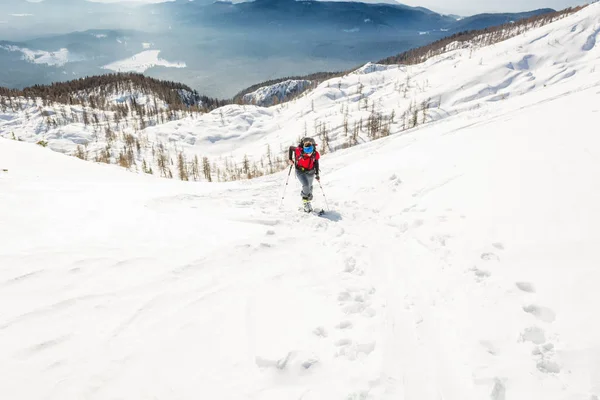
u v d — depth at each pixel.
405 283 4.47
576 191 5.20
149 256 4.57
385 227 6.73
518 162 7.21
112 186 10.30
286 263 4.90
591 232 4.18
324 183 11.88
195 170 138.38
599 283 3.36
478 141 10.56
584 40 188.12
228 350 3.01
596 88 14.97
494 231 5.12
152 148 168.50
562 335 2.97
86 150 155.88
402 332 3.44
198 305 3.63
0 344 2.70
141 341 3.01
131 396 2.46
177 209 7.85
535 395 2.49
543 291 3.59
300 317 3.58
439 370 2.92
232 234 5.85
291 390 2.64
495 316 3.46
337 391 2.66
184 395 2.52
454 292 4.05
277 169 111.69
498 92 168.88
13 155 14.88
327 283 4.41
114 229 5.50
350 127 155.25
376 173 10.84
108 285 3.76
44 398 2.33
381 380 2.80
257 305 3.74
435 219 6.26
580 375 2.57
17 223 5.29
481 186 6.87
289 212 8.06
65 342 2.86
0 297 3.27
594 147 6.50
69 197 7.36
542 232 4.60
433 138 16.83
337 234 6.49
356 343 3.23
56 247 4.51
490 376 2.74
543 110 12.66
